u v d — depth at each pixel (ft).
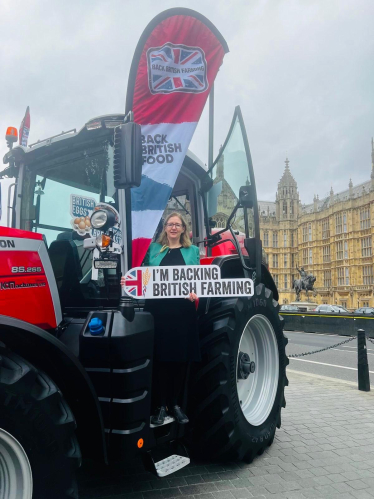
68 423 6.48
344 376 26.76
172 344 8.67
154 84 8.66
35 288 7.68
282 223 263.29
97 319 7.75
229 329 10.18
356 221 211.00
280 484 9.87
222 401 9.94
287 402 18.24
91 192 9.26
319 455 11.86
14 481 6.07
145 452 8.26
